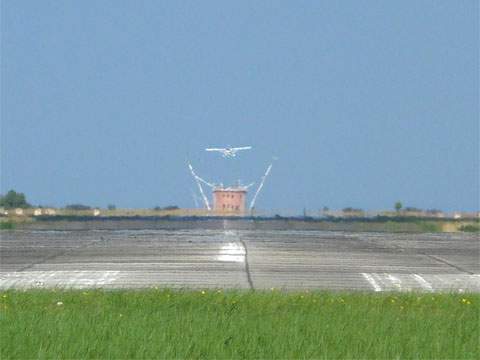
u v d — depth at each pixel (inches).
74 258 6284.5
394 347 2613.2
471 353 2561.5
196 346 2571.4
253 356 2488.9
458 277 5275.6
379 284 4867.1
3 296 3794.3
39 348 2507.4
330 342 2672.2
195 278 5034.5
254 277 5118.1
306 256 6604.3
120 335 2699.3
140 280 4921.3
